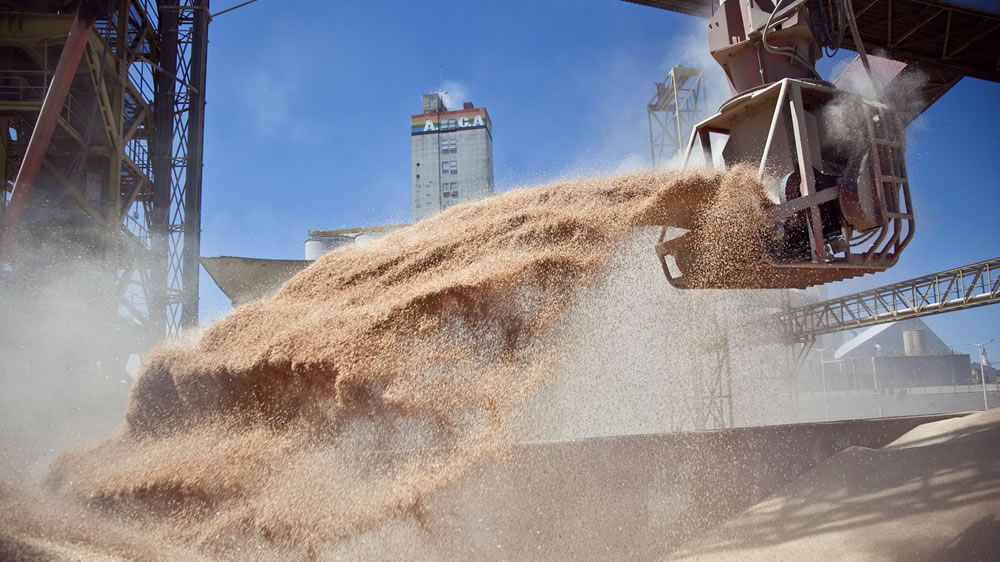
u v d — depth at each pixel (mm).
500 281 4316
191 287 19828
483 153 70188
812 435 5535
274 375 4625
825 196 5230
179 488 4531
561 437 4410
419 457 4066
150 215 20156
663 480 4680
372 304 4805
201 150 20719
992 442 4551
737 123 6098
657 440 4727
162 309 19453
